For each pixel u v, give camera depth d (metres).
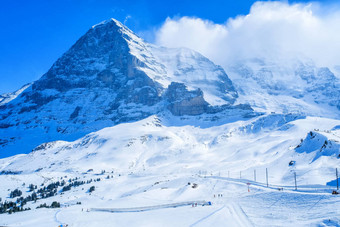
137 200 155.62
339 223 75.25
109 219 115.12
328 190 114.50
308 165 184.75
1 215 149.50
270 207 106.12
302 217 88.94
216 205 121.75
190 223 95.94
